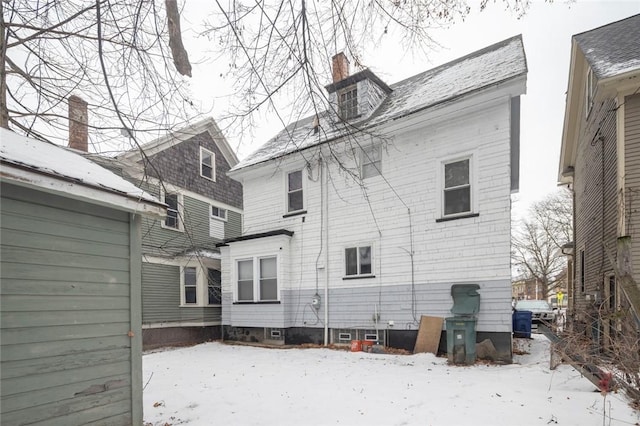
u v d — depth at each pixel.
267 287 11.36
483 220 8.04
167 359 8.79
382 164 9.65
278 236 11.04
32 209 2.89
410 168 9.19
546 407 4.19
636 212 7.19
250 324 11.48
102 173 3.62
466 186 8.38
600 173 9.12
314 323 10.44
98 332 3.27
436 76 11.12
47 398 2.85
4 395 2.61
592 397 4.51
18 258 2.77
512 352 8.01
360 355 8.48
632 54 7.58
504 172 7.88
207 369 7.27
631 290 3.03
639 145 7.28
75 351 3.07
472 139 8.34
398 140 9.43
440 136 8.79
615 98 7.76
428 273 8.69
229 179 15.91
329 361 7.81
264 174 12.23
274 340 11.12
